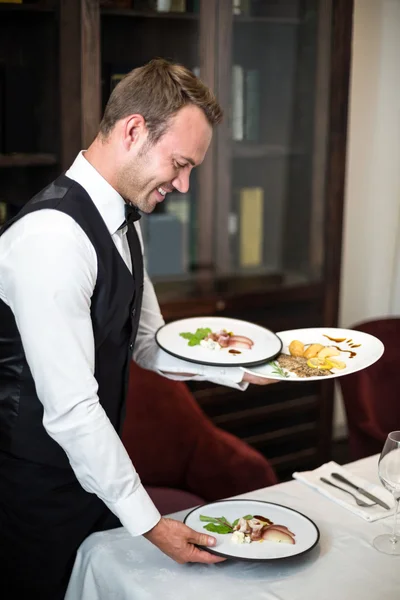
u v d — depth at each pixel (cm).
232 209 286
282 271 297
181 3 254
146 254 275
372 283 363
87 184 146
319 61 281
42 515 158
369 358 164
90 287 142
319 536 143
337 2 275
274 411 306
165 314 277
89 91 242
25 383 150
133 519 136
